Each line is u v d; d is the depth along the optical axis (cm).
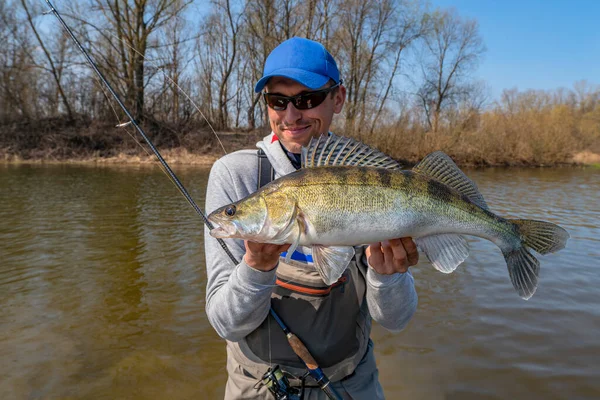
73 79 2783
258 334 216
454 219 218
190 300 564
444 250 222
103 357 431
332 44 2723
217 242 227
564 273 668
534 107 3703
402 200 207
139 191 1439
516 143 2958
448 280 639
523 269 227
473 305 550
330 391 208
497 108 3183
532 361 423
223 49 3178
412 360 429
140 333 477
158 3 2431
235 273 198
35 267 672
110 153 2631
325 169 206
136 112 2664
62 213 1068
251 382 222
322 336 213
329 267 201
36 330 479
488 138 2941
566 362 420
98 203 1212
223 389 389
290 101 227
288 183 204
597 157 3394
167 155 2578
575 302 557
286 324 214
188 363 426
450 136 2895
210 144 2664
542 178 2195
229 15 2894
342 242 203
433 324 499
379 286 213
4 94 2694
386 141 2719
